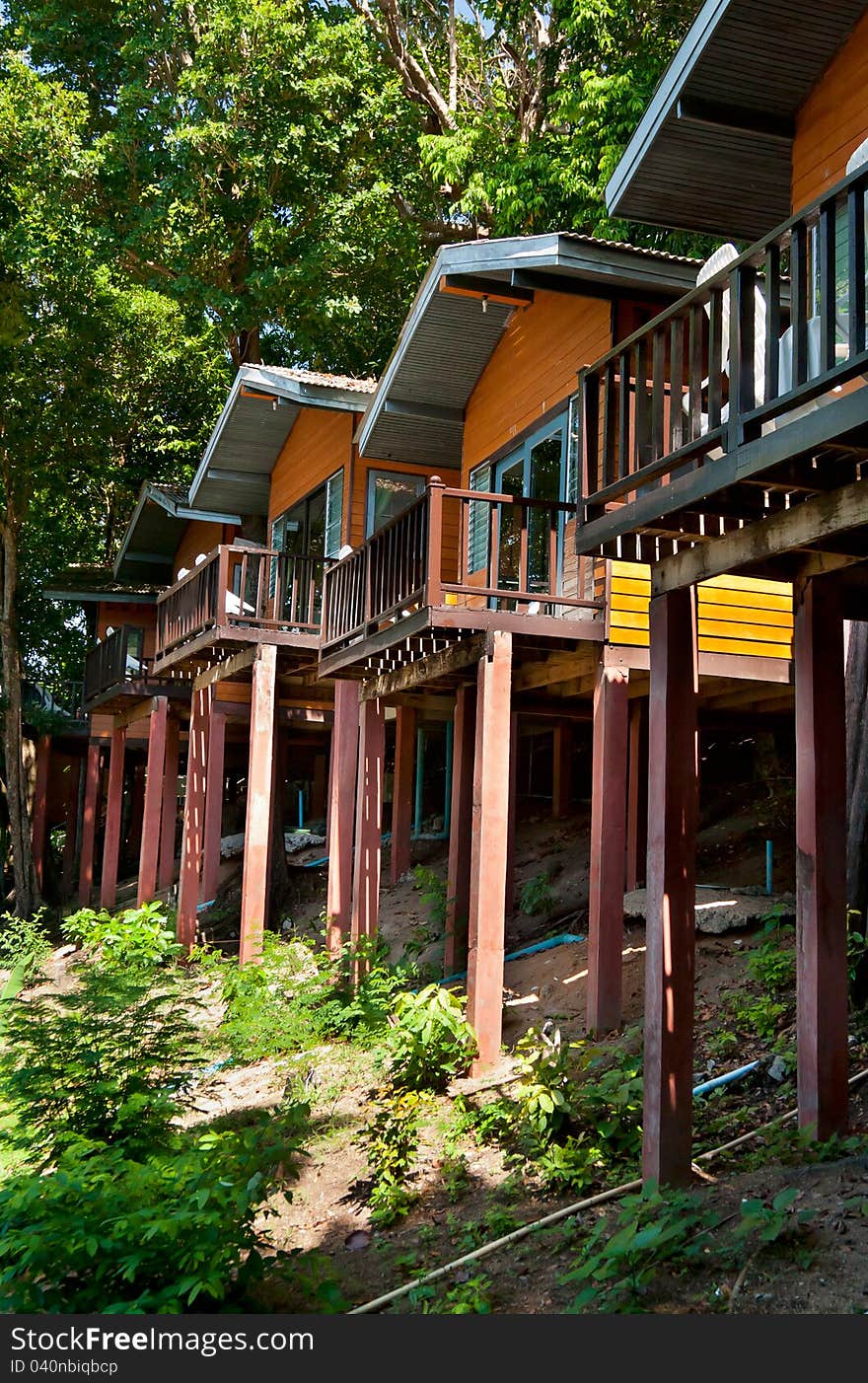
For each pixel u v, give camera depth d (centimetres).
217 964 1415
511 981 1145
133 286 2564
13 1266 526
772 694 1128
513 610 1249
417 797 1967
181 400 2819
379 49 2305
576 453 1124
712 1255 533
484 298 1162
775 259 515
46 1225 518
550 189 1889
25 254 2128
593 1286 555
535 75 2306
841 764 638
